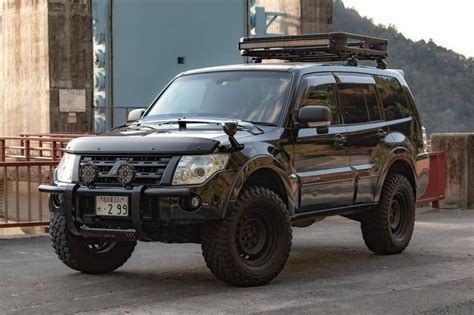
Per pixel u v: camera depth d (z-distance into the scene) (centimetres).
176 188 768
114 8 3441
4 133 3412
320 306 730
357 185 965
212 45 3647
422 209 1659
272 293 788
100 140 820
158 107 945
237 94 911
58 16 3119
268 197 820
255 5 3703
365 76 1027
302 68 930
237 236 803
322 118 867
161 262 984
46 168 1680
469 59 9212
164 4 3544
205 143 781
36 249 1098
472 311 716
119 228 803
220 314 699
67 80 3133
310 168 897
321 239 1204
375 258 1018
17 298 768
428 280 862
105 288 818
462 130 8888
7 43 3378
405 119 1077
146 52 3506
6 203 1320
